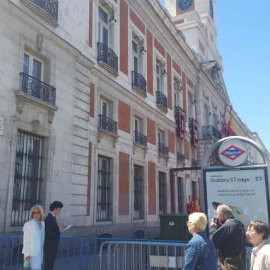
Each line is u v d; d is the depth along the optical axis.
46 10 11.65
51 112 11.45
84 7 14.30
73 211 12.31
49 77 11.70
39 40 11.28
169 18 23.08
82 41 13.91
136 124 19.30
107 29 17.11
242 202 8.34
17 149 10.39
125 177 16.64
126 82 17.77
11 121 9.93
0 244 8.49
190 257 4.45
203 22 38.88
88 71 14.08
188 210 23.55
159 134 22.19
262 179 8.27
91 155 14.07
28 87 10.66
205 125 31.97
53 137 11.51
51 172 11.27
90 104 14.47
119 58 17.31
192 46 33.84
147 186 18.88
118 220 15.54
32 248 6.56
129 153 17.31
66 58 12.65
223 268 5.55
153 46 21.86
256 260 3.89
